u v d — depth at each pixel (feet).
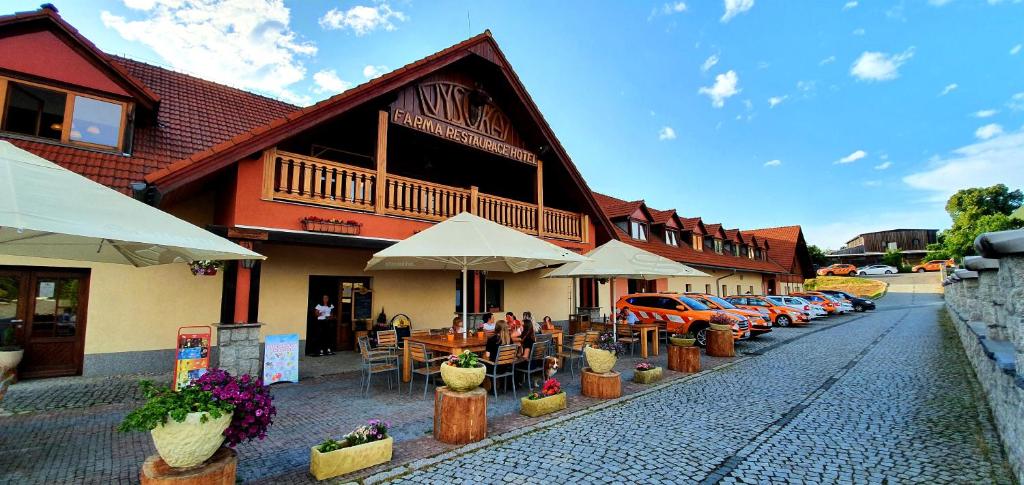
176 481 10.75
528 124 45.60
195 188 28.50
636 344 48.08
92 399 22.71
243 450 16.60
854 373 31.53
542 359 28.14
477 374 17.92
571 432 18.74
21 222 10.19
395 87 33.78
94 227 11.58
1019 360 13.60
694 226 83.76
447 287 46.55
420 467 14.99
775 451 16.60
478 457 15.89
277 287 35.42
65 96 27.78
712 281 84.38
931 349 41.88
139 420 10.48
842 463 15.46
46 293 26.89
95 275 27.81
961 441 17.52
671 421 20.31
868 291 137.08
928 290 133.18
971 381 28.22
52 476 14.08
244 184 26.68
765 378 29.96
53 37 27.58
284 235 27.78
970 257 21.85
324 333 38.17
